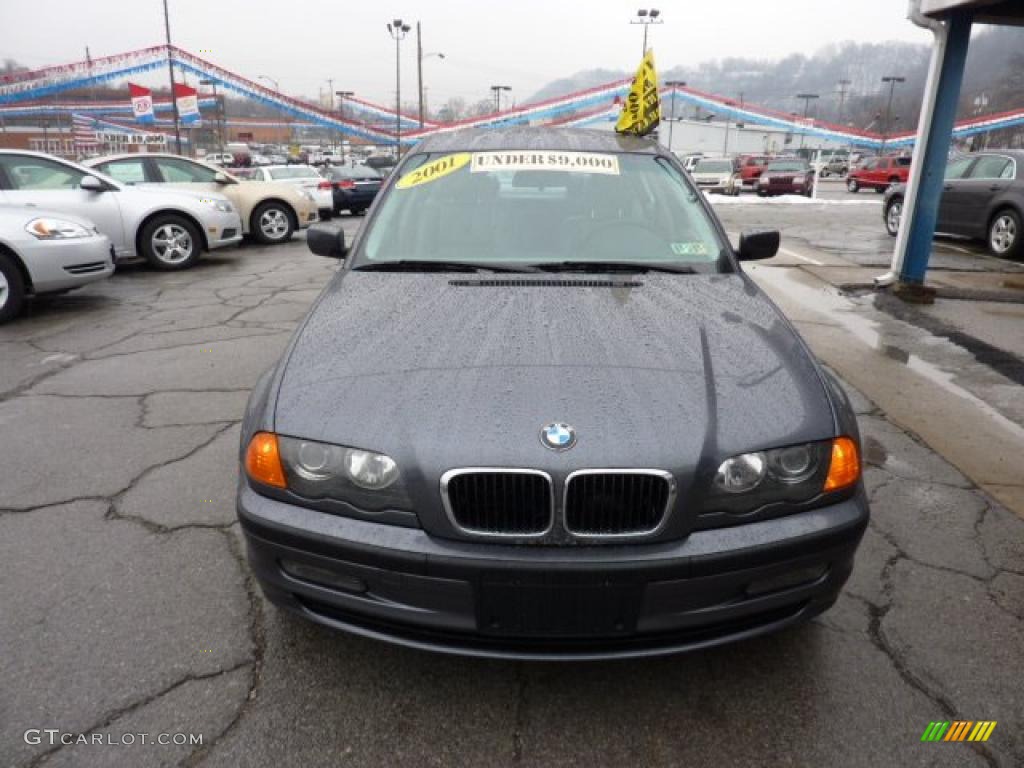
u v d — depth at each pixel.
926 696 2.05
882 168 28.86
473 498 1.77
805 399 2.01
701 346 2.20
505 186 3.16
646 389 1.96
